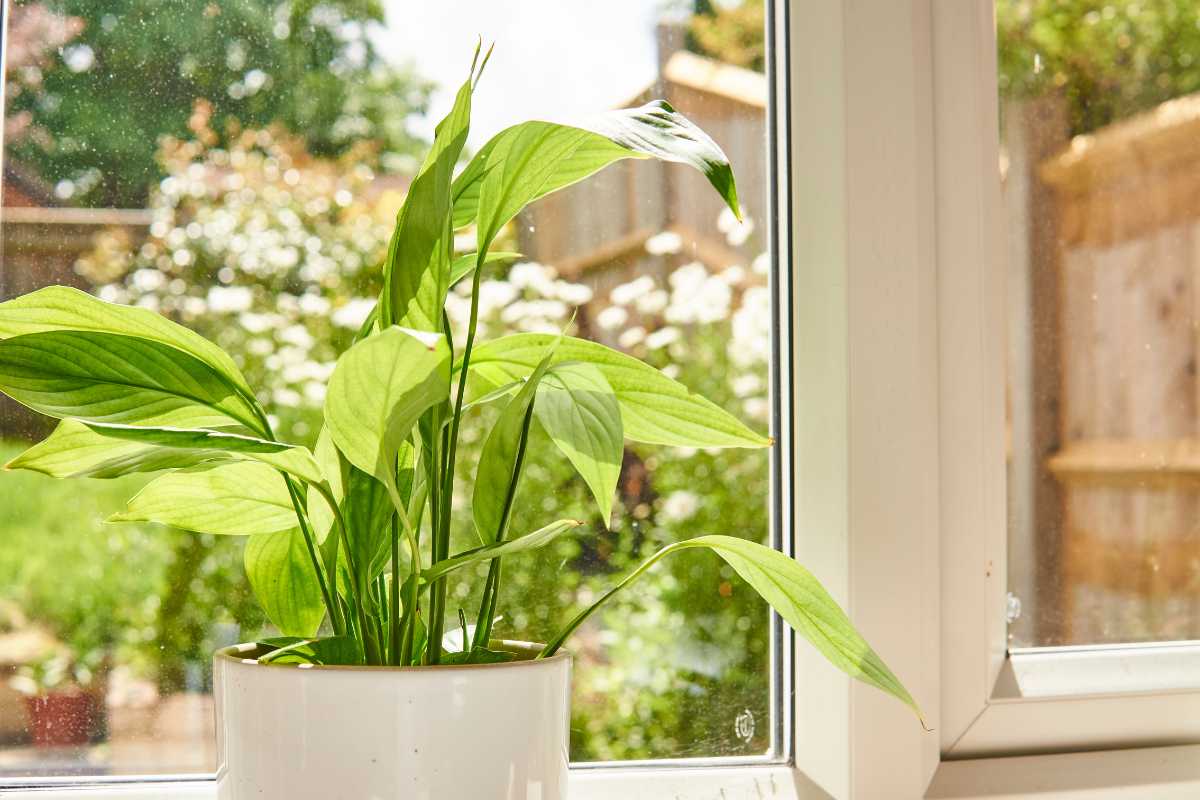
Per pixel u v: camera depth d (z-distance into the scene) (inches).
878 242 32.7
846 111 32.8
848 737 32.0
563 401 24.6
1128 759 34.3
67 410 21.4
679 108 37.3
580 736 35.3
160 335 24.1
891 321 32.7
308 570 26.9
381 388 18.2
